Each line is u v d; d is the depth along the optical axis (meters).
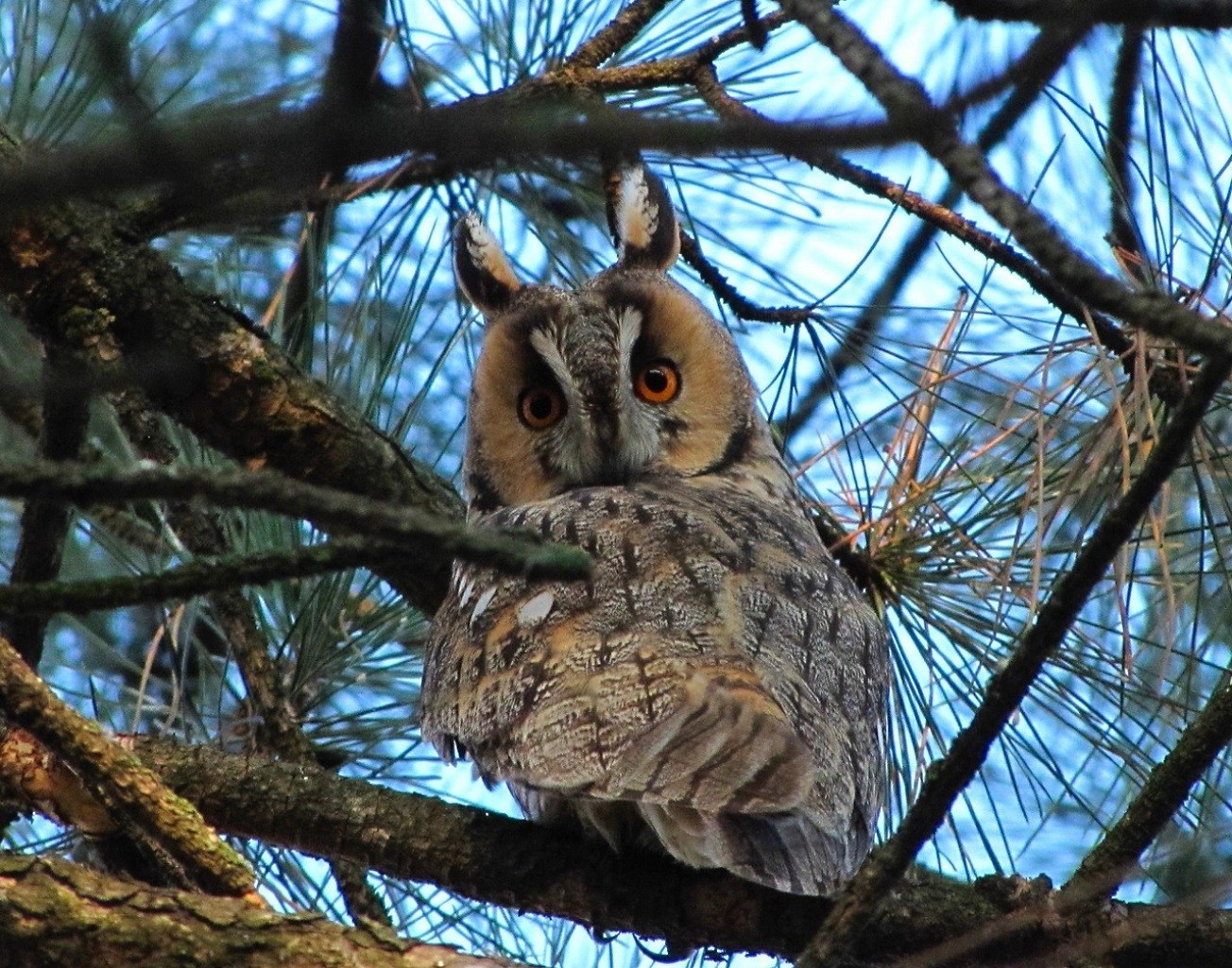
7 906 5.60
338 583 8.49
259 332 8.32
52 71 8.36
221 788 6.77
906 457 8.47
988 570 8.19
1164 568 7.41
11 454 8.20
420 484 8.54
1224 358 3.76
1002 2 3.99
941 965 6.25
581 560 3.82
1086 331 7.89
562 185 9.69
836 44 3.74
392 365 9.12
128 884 5.80
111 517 8.32
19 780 6.60
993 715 4.83
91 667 9.80
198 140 3.14
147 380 4.55
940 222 7.87
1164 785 6.07
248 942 5.71
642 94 8.71
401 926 8.49
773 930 6.42
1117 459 7.62
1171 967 6.20
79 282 7.87
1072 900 6.21
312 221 8.98
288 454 8.34
